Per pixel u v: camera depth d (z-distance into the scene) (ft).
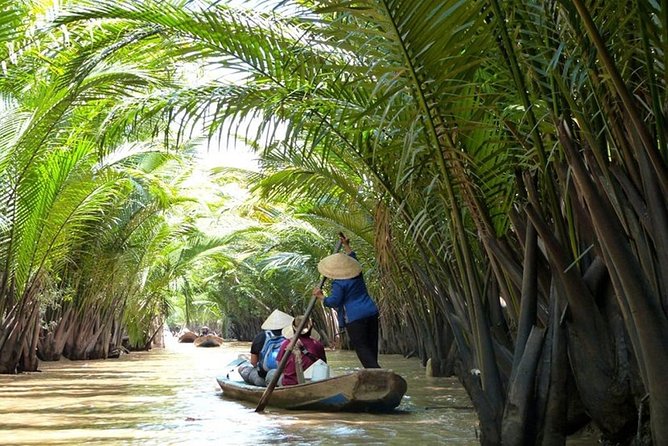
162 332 110.63
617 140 13.12
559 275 14.75
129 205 59.41
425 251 24.91
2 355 43.93
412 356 60.70
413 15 13.01
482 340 16.16
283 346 27.63
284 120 20.04
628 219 12.82
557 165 14.29
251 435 19.61
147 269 75.05
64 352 63.41
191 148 56.65
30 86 40.16
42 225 43.04
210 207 71.87
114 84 30.66
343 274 28.37
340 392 23.90
